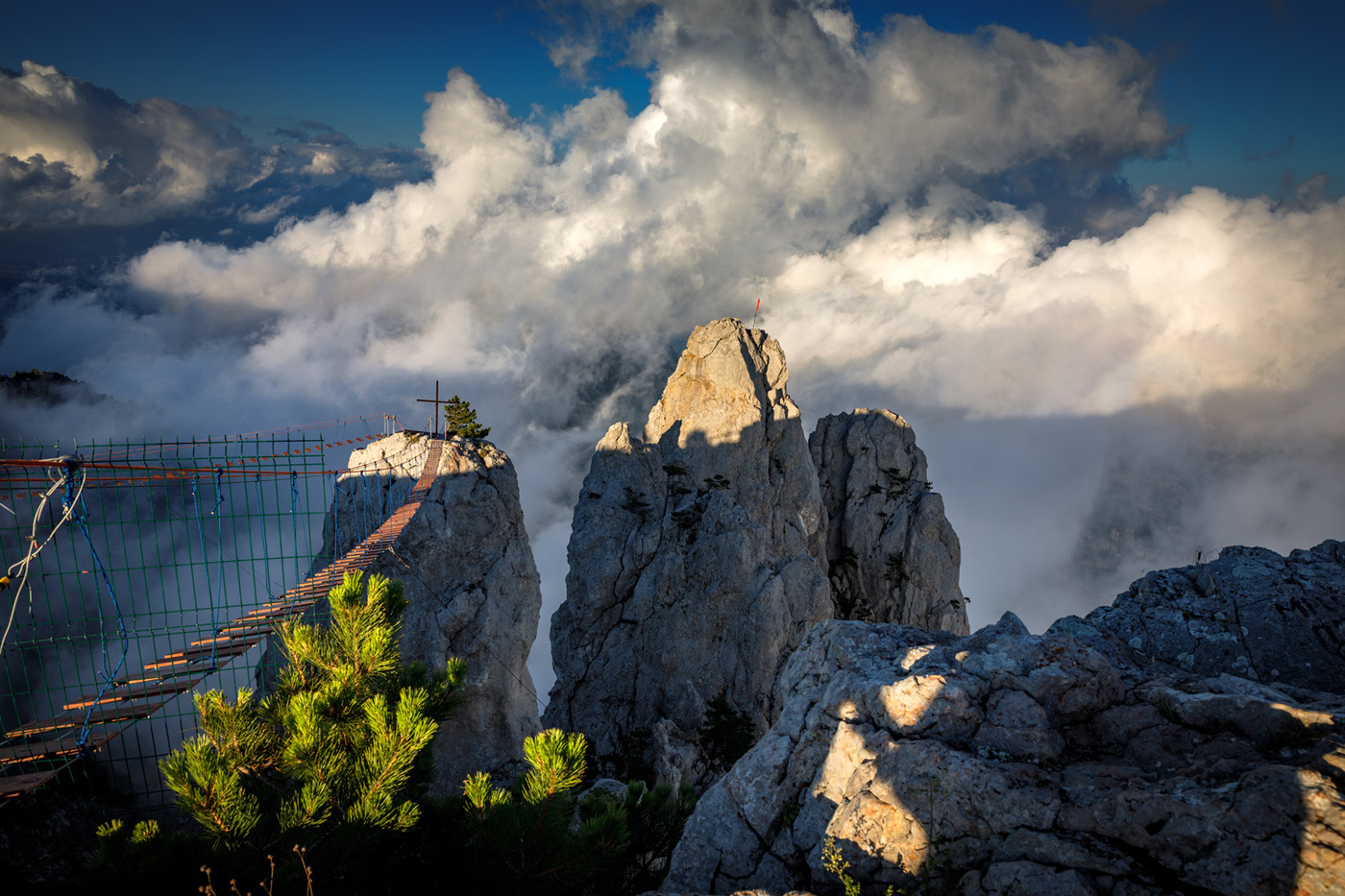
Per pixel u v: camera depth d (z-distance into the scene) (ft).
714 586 230.07
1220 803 22.90
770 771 34.65
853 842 27.84
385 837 29.48
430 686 37.35
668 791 39.73
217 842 27.45
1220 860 22.06
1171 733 27.37
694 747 198.90
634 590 242.99
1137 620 35.88
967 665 32.04
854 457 326.03
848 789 30.04
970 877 25.18
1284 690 29.55
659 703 225.15
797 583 230.27
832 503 327.88
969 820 26.30
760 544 238.48
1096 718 29.12
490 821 29.40
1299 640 31.81
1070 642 31.14
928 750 28.43
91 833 42.88
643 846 37.68
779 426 301.02
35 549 47.70
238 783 28.73
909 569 302.86
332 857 27.71
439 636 119.03
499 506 133.08
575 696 237.25
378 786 28.81
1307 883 20.63
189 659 52.90
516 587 131.13
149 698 49.01
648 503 264.52
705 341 306.96
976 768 27.04
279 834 28.43
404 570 115.75
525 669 134.51
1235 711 26.40
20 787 39.52
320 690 33.45
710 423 295.48
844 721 33.37
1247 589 34.63
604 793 38.70
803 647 41.24
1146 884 22.67
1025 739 28.25
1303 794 22.06
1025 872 24.14
